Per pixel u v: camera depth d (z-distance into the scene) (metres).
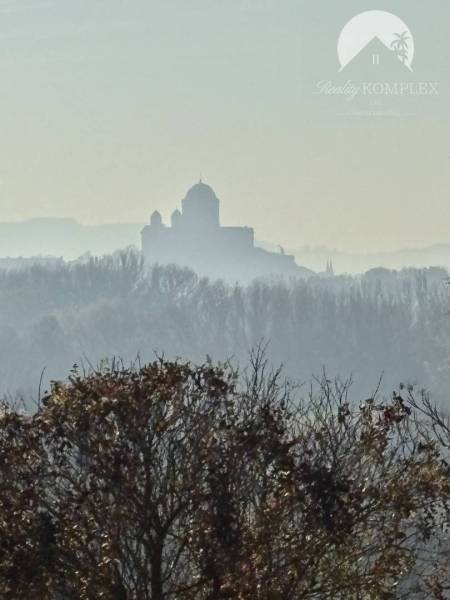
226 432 61.22
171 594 61.88
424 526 63.16
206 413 62.28
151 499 60.62
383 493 62.16
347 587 61.78
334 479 60.34
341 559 62.22
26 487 61.00
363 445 63.22
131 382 62.44
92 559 59.84
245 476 61.16
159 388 61.56
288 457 60.41
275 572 59.84
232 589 58.28
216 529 59.12
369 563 63.81
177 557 60.41
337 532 60.50
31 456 61.78
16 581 58.91
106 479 59.69
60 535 59.47
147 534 60.00
